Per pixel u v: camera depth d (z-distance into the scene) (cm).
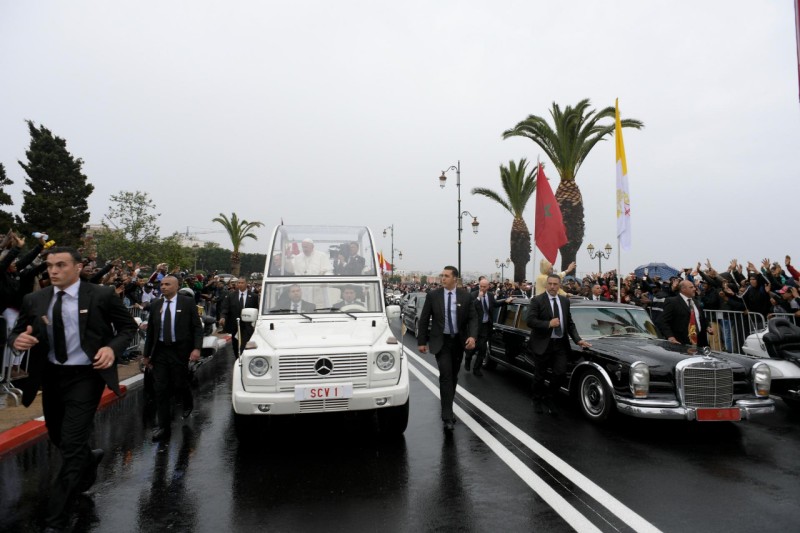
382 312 619
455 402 710
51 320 359
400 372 522
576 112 1797
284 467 461
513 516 361
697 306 715
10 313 622
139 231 2755
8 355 650
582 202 1909
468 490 407
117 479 434
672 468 453
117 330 380
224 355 1209
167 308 575
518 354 807
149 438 552
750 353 773
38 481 428
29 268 597
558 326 630
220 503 386
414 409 676
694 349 596
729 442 530
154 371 564
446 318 588
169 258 2781
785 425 598
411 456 489
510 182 2631
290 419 625
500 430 574
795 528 341
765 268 1072
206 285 1602
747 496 393
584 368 623
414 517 360
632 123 1752
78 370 365
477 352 917
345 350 500
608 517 358
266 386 487
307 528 345
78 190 4212
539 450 503
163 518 362
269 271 636
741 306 967
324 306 614
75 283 370
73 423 354
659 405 529
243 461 478
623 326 716
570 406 691
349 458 484
